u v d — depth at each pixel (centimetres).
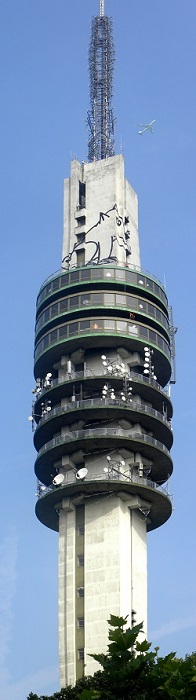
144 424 9375
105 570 8706
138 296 9825
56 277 10000
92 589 8681
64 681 8462
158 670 3241
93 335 9419
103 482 8881
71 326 9606
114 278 9756
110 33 11962
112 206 10375
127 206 10681
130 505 9062
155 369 9925
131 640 3241
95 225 10325
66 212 10631
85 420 9281
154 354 9706
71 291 9838
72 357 9600
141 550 9081
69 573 8869
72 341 9488
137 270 9994
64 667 8538
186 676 3262
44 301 9994
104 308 9575
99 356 9569
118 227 10256
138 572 8912
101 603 8588
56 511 9431
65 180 10881
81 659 8506
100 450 9244
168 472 9606
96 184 10625
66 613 8731
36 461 9456
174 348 10288
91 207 10488
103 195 10506
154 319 9838
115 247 10094
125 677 3177
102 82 11650
